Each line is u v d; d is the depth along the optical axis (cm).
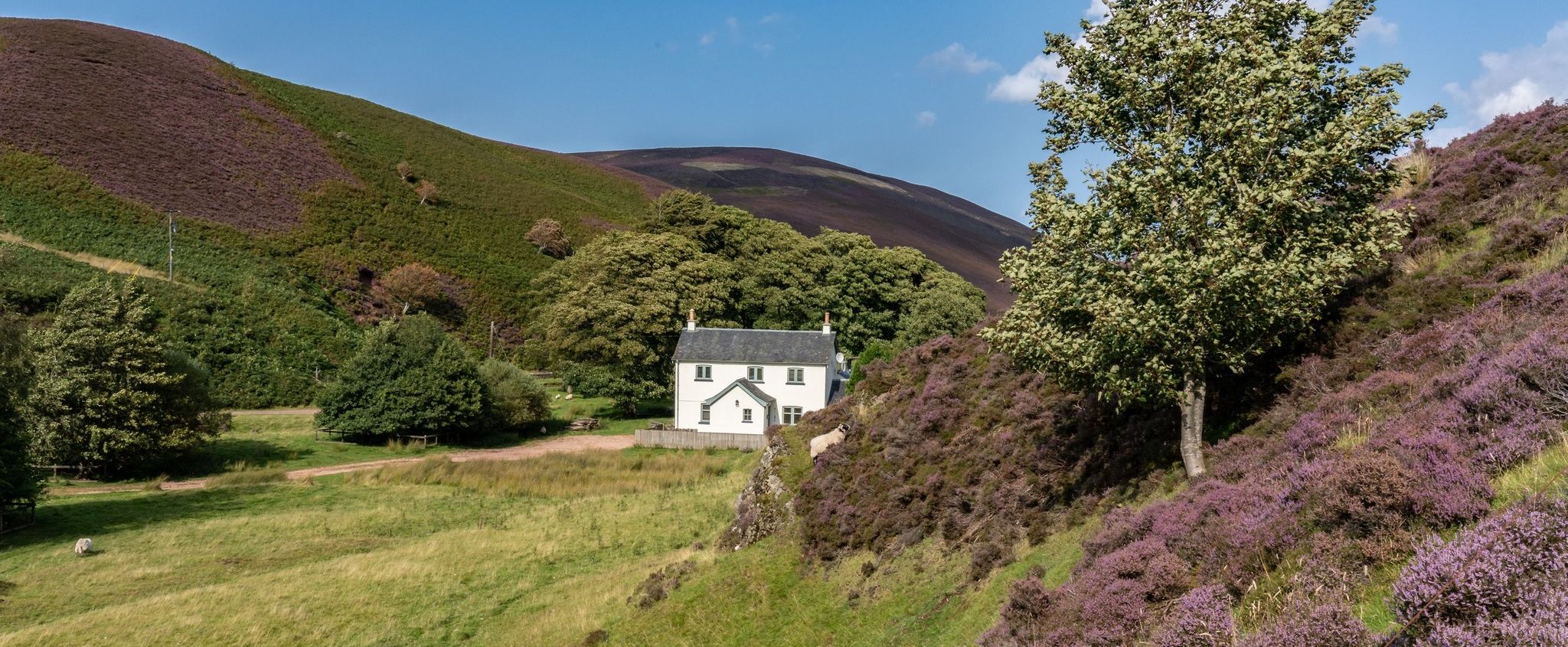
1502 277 1752
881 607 1936
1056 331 1600
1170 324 1427
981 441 2331
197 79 11262
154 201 8338
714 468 5178
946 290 8225
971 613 1642
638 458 5453
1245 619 1008
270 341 7069
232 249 8138
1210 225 1501
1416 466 1058
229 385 6444
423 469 5047
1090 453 1966
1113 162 1616
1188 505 1402
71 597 2898
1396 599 831
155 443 4762
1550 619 712
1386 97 1445
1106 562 1333
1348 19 1552
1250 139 1435
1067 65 1728
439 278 9331
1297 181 1412
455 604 2902
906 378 3084
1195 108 1583
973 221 19338
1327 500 1068
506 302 9519
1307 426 1497
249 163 9894
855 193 18838
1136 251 1587
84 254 7088
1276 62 1455
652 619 2420
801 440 3161
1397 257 2028
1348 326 1841
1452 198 2188
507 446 6191
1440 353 1561
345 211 9838
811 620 2059
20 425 3988
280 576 3155
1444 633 744
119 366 4741
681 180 18812
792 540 2569
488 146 15125
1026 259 1702
